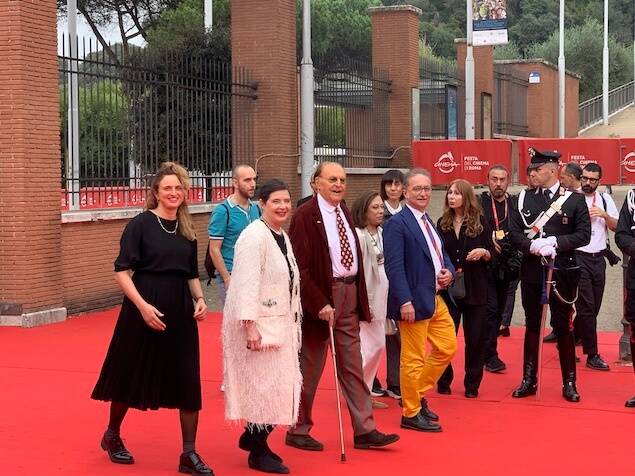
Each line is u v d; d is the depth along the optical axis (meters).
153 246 6.38
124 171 14.98
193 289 6.51
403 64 25.56
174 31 32.69
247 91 19.00
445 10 81.94
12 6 12.51
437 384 9.12
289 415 6.30
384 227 7.74
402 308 7.50
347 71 23.19
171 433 7.48
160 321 6.26
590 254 10.11
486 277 8.90
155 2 39.31
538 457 6.97
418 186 7.69
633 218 8.68
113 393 6.43
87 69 14.23
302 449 7.10
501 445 7.30
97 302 14.05
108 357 6.52
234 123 18.77
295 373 6.38
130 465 6.60
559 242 8.60
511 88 39.66
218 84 18.05
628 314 8.72
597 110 54.59
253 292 6.17
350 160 23.44
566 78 47.78
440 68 29.05
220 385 9.27
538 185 8.89
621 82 62.88
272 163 19.17
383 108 25.05
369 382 8.38
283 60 19.34
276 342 6.25
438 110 28.69
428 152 20.73
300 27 43.31
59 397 8.70
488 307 9.98
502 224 10.37
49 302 13.02
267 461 6.52
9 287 12.68
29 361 10.39
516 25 79.06
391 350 8.88
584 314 10.13
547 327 12.52
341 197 7.10
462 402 8.76
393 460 6.86
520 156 19.64
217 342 11.66
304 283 6.87
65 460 6.71
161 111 16.97
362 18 56.09
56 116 13.15
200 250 17.16
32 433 7.44
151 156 15.38
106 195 14.71
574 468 6.70
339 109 22.97
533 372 8.95
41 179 12.86
